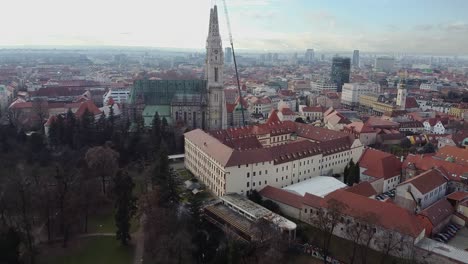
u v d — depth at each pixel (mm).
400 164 195125
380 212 127250
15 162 184250
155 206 131000
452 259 111125
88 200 143750
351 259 114438
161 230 120188
